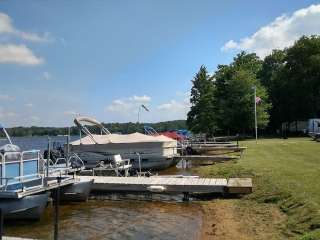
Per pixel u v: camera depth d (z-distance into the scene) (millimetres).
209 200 17469
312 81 69000
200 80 63375
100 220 14352
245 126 62656
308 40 71062
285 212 12914
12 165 15070
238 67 69312
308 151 30797
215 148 39781
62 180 17094
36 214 14188
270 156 28625
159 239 11672
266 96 63188
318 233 9484
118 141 28891
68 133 20422
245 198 16594
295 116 72500
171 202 17609
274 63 83312
